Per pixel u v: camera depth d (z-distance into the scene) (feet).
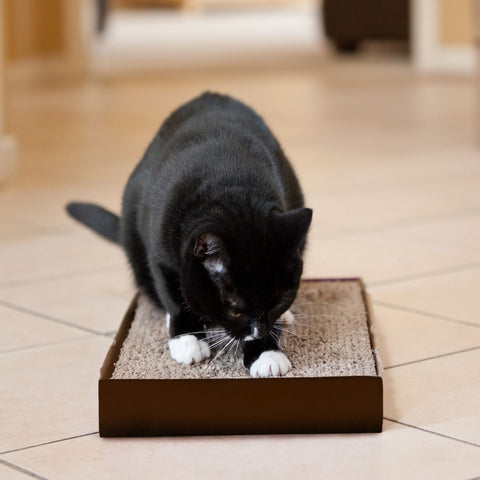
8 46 32.73
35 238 12.83
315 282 9.96
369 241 12.35
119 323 9.40
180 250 7.54
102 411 6.89
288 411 6.91
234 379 6.88
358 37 39.83
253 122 8.86
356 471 6.33
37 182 16.69
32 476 6.34
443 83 32.42
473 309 9.56
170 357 7.81
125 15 77.15
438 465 6.39
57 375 8.06
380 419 6.88
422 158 18.43
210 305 7.37
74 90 31.50
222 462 6.51
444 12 35.37
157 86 32.14
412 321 9.23
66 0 36.42
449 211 13.99
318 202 14.76
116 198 15.25
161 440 6.89
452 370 7.97
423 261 11.37
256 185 7.68
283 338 8.20
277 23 67.41
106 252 12.10
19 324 9.39
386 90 30.68
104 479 6.29
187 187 7.64
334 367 7.48
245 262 7.19
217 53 44.34
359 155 18.89
